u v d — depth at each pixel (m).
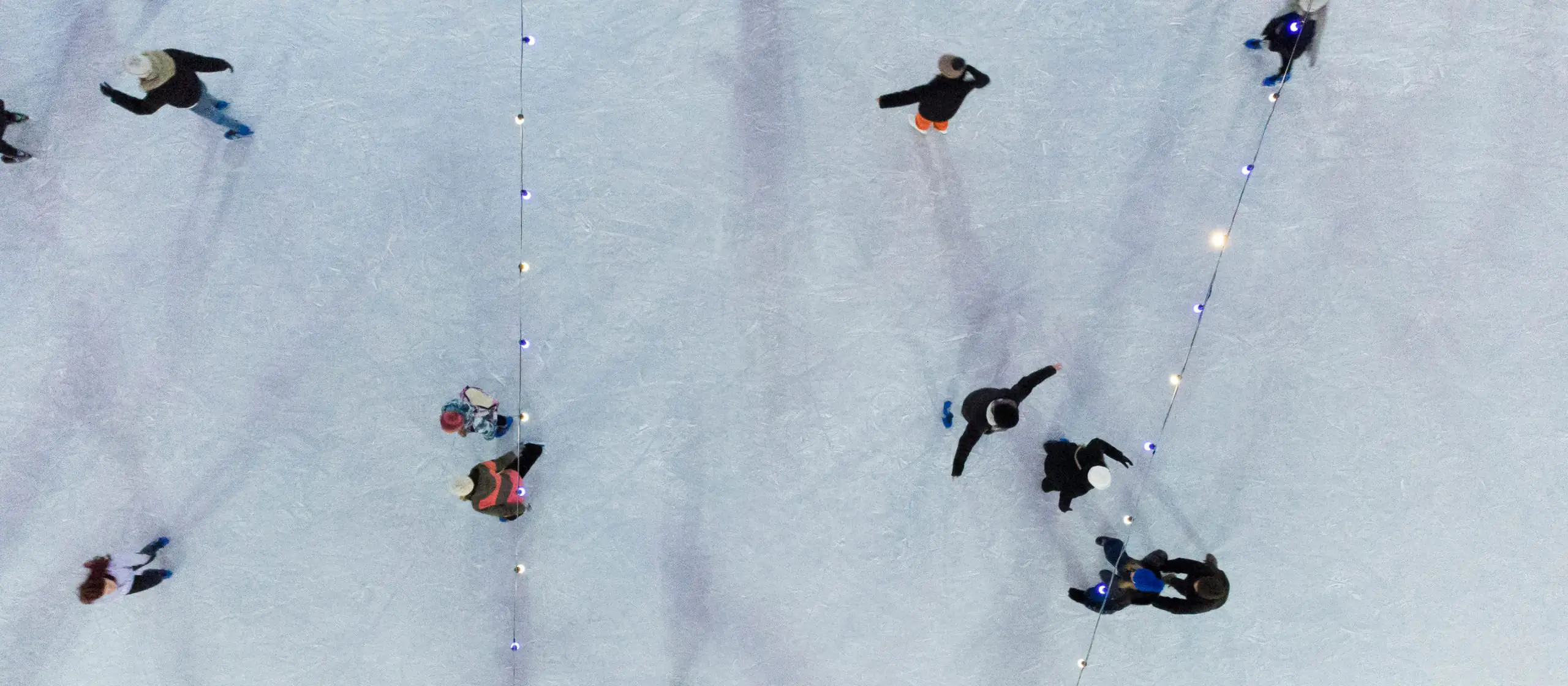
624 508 6.59
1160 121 6.70
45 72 6.70
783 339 6.60
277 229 6.64
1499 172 6.63
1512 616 6.57
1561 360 6.57
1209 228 6.63
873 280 6.62
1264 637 6.59
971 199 6.68
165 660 6.54
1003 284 6.62
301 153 6.68
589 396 6.59
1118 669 6.61
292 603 6.56
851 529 6.59
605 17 6.78
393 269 6.62
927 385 6.59
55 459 6.54
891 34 6.76
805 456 6.59
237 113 6.70
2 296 6.59
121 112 6.66
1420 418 6.59
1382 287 6.61
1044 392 6.56
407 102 6.71
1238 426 6.59
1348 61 6.70
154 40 6.72
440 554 6.56
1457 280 6.61
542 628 6.58
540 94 6.72
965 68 5.55
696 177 6.70
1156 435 6.57
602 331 6.61
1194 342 6.58
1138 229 6.64
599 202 6.68
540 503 6.56
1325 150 6.67
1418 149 6.65
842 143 6.70
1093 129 6.70
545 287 6.61
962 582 6.59
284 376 6.58
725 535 6.58
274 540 6.55
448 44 6.74
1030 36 6.75
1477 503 6.58
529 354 6.59
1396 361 6.59
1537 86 6.66
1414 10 6.70
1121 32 6.75
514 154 6.70
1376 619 6.59
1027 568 6.59
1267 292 6.61
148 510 6.53
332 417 6.57
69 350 6.57
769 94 6.73
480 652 6.59
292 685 6.56
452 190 6.67
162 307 6.59
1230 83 6.70
